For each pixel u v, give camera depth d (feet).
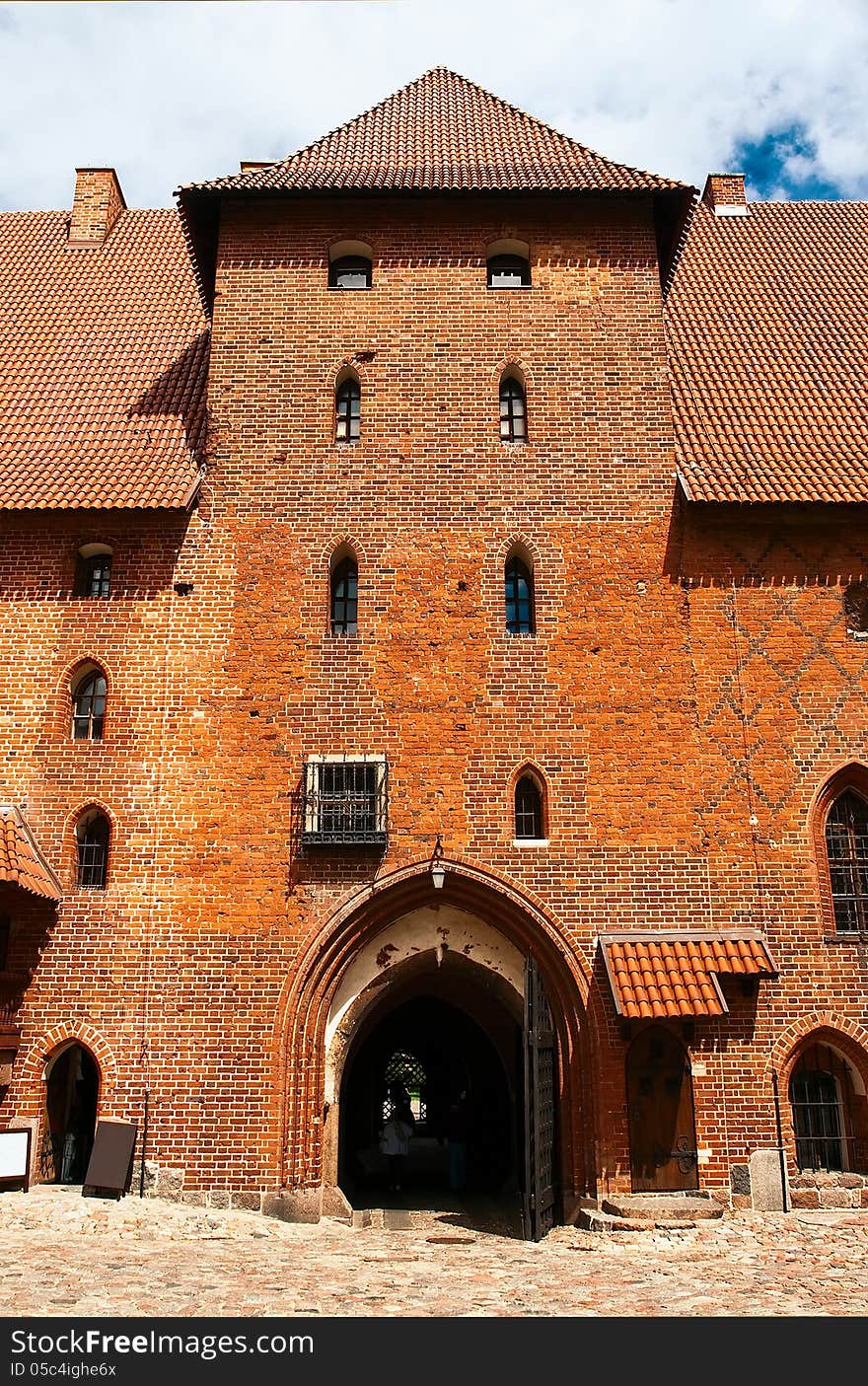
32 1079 55.21
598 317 65.98
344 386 65.82
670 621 61.05
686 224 68.74
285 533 62.03
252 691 59.82
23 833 57.41
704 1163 54.19
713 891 57.62
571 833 57.98
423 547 61.77
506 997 60.44
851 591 62.59
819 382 70.23
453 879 57.41
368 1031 71.67
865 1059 56.08
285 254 66.85
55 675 60.54
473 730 59.16
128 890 57.31
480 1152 77.92
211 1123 54.24
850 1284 41.96
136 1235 48.14
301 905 56.85
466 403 64.18
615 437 63.87
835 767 59.62
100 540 62.64
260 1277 42.11
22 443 65.51
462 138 75.31
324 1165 56.34
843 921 58.70
